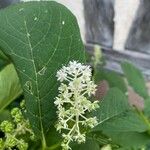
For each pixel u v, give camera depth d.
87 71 0.18
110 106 0.22
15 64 0.18
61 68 0.19
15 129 0.19
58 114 0.19
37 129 0.19
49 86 0.19
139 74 0.35
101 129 0.21
